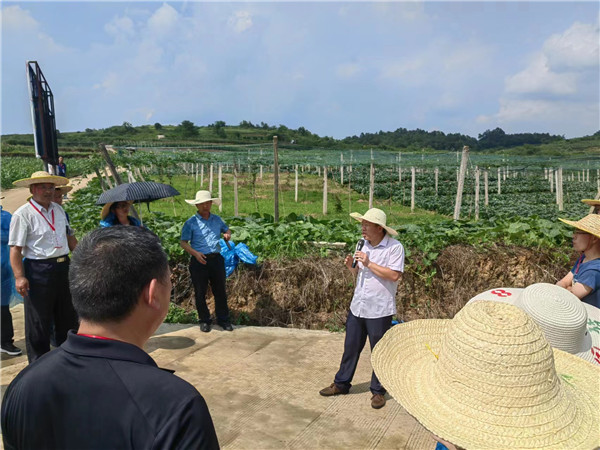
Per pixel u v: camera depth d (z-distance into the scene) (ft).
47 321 15.43
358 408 14.28
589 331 10.34
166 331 21.06
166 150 70.18
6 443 4.75
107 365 4.50
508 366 5.51
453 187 116.88
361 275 14.70
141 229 5.19
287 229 29.17
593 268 12.32
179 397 4.32
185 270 25.82
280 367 17.10
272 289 25.02
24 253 15.06
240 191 104.32
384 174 129.08
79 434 4.31
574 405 5.98
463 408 5.68
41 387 4.49
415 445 12.30
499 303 6.11
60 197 18.80
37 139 34.24
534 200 97.09
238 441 12.29
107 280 4.61
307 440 12.42
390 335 7.43
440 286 26.53
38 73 33.96
